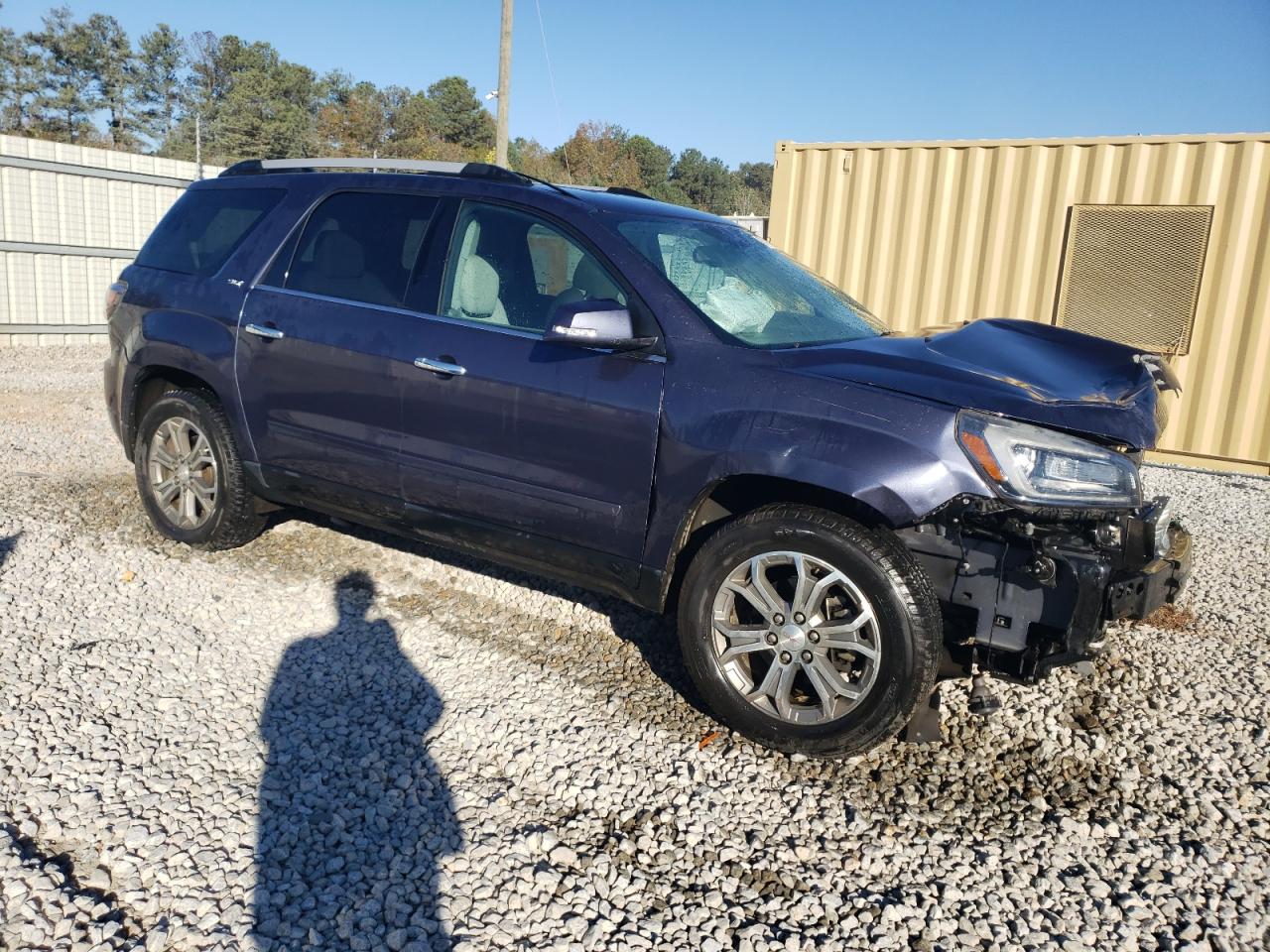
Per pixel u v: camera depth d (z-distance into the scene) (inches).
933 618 119.5
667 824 115.1
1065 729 141.1
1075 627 116.8
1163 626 181.0
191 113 2898.6
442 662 153.7
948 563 123.6
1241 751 136.9
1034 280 341.7
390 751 128.0
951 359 135.4
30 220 499.2
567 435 140.3
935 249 354.0
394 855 106.8
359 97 2950.3
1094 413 122.3
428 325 155.1
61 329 521.7
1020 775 129.2
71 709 131.4
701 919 99.2
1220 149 311.4
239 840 107.2
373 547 201.6
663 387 133.2
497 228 154.6
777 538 126.0
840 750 125.5
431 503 156.9
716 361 132.1
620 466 136.5
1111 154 325.1
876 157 359.3
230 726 131.1
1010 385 125.7
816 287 170.9
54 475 247.0
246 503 186.1
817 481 120.9
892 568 119.5
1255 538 243.3
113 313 201.5
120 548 192.9
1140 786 127.6
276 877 101.7
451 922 96.8
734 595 133.2
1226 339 319.6
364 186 171.2
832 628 124.1
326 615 169.2
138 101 2891.2
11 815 108.4
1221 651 170.6
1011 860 111.5
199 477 190.4
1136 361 144.2
